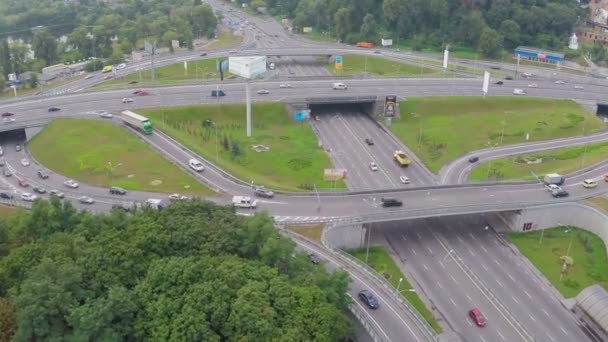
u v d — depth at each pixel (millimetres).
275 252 118688
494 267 158625
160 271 106500
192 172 187375
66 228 131750
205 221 124750
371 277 136750
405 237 171375
